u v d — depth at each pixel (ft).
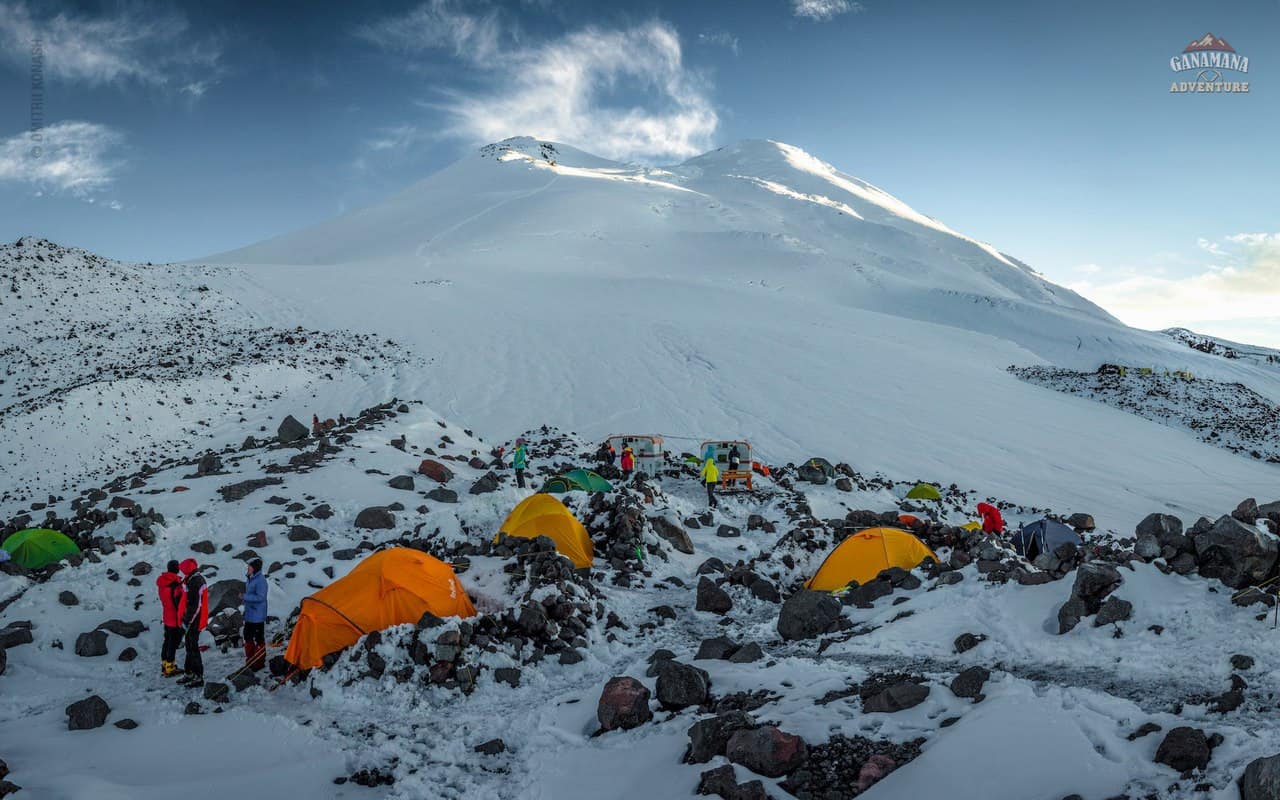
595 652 37.45
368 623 36.09
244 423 120.06
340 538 55.01
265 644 38.29
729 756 22.97
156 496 62.80
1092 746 20.42
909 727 23.49
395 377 148.56
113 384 119.96
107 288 186.70
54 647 38.52
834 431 130.41
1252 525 30.73
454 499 66.64
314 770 26.94
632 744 26.03
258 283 221.05
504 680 34.14
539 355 167.43
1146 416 165.68
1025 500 103.86
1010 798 18.92
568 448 108.27
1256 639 25.44
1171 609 28.76
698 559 58.65
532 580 42.88
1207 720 21.20
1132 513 100.94
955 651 31.37
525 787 24.81
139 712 31.73
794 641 37.83
